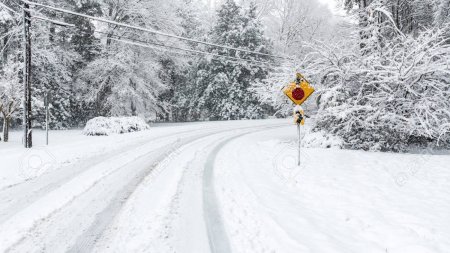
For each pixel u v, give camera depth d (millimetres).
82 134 21203
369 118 13953
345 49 16109
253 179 9438
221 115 37875
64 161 11539
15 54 24031
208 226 5957
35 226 5824
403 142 15609
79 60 29547
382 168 10633
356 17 17984
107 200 7301
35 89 24172
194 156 12969
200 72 38781
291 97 11125
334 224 6246
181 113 42438
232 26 38781
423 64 13492
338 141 15055
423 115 13867
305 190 8516
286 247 5172
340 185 8734
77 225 5891
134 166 10914
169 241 5324
